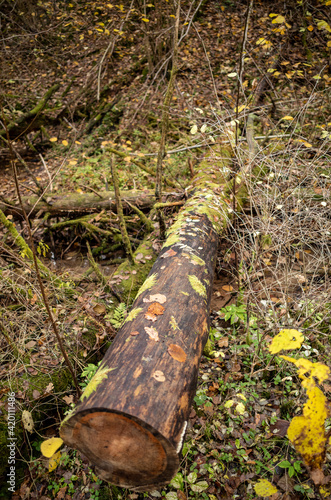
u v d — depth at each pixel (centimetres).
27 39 965
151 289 257
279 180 414
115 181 397
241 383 279
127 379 182
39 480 243
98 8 943
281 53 729
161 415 170
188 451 244
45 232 509
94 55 985
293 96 645
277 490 218
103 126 789
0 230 521
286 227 313
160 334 212
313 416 166
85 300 348
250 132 468
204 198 385
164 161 596
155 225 439
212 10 1001
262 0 927
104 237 505
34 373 276
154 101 761
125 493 233
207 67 831
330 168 425
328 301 296
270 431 249
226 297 381
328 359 279
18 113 810
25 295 341
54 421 279
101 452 184
